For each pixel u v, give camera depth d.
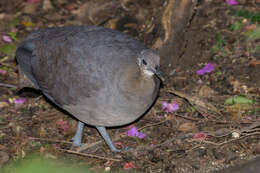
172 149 9.05
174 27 11.09
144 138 9.62
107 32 9.18
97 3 14.33
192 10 11.13
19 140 9.45
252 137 9.17
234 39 12.58
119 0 14.10
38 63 9.48
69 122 10.29
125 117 8.50
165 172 8.37
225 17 13.36
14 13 14.62
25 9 14.80
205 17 13.43
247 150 8.78
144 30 12.11
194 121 10.03
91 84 8.31
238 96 10.43
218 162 8.51
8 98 11.05
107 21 13.27
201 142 9.13
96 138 9.87
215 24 13.12
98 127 9.38
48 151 9.05
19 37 13.36
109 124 8.80
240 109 10.13
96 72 8.32
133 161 8.81
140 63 8.19
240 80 11.13
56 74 8.97
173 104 10.60
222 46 12.38
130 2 13.55
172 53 11.41
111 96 8.16
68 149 9.36
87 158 9.00
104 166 8.69
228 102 10.39
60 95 8.98
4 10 14.71
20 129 9.87
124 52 8.45
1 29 13.73
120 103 8.18
